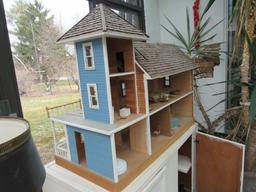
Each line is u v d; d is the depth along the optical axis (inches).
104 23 31.0
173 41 99.3
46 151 50.8
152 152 44.3
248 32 54.9
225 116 69.5
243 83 58.7
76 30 35.2
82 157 41.9
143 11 88.4
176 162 51.8
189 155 67.2
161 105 48.0
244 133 65.3
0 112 40.2
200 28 86.9
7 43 40.9
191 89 65.8
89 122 37.9
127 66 39.8
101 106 36.8
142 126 42.6
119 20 35.2
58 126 50.9
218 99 91.7
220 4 85.2
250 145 66.6
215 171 61.2
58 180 39.4
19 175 13.9
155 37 98.7
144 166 41.3
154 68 41.4
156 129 54.7
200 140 62.9
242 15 53.7
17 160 13.9
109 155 34.2
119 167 37.2
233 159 56.6
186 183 70.2
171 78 68.3
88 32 32.4
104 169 35.9
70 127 40.1
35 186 15.4
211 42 89.7
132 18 85.2
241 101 61.8
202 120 94.5
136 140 44.8
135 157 42.8
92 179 37.9
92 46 34.8
